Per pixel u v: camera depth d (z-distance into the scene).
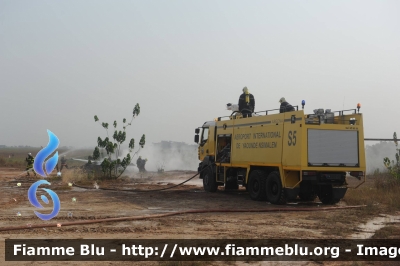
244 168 18.41
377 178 23.16
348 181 24.81
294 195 15.43
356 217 12.65
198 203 16.14
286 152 15.48
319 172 14.98
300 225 11.35
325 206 15.22
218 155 20.14
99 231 10.42
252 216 12.88
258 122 17.20
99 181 26.80
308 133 14.85
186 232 10.36
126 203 16.06
